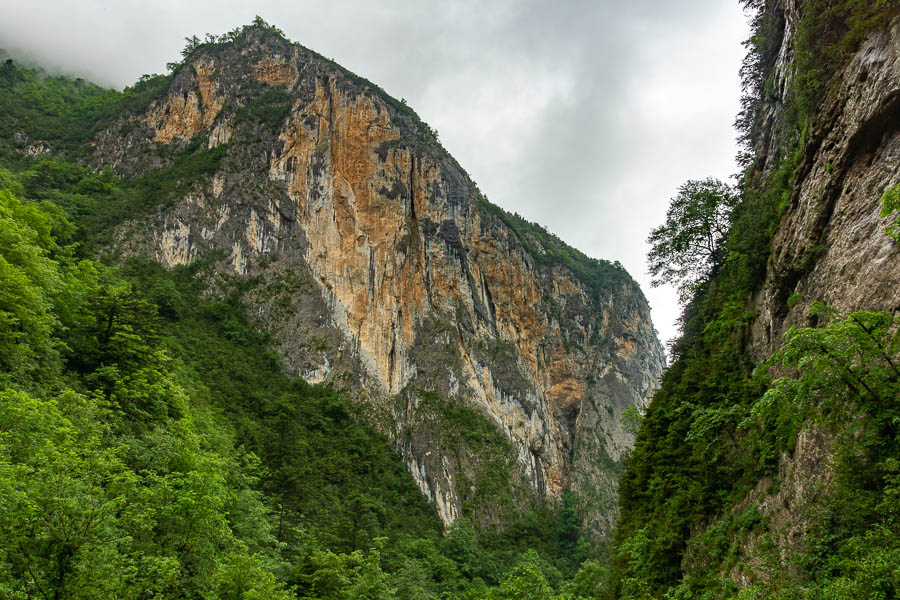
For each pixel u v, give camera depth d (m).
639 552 27.27
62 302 34.53
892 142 17.75
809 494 16.72
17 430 18.95
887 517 12.84
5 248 29.98
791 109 26.84
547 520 95.88
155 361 40.34
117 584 14.48
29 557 13.23
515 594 26.23
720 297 31.89
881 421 13.27
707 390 27.50
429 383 97.69
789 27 30.52
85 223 82.19
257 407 68.12
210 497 22.03
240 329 82.44
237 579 24.14
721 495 23.39
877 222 17.11
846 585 11.34
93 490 15.59
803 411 15.07
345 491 65.06
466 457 91.25
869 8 19.73
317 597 31.72
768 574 16.81
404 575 47.12
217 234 92.06
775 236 24.78
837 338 12.78
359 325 95.50
